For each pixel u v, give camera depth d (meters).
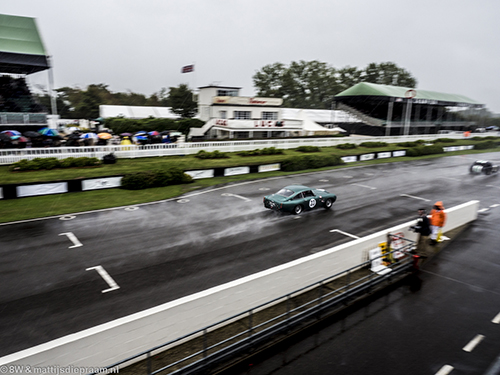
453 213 16.23
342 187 24.66
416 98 58.31
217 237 14.74
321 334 8.62
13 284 10.55
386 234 12.46
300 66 98.94
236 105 48.69
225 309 8.55
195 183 24.70
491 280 11.70
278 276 9.52
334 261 10.95
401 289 10.98
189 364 7.25
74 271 11.48
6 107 37.25
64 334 8.21
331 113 67.31
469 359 7.86
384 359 7.78
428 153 42.97
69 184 20.70
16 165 23.50
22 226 15.47
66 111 76.06
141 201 19.92
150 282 10.83
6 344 7.79
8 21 36.53
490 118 92.19
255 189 23.52
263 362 7.60
